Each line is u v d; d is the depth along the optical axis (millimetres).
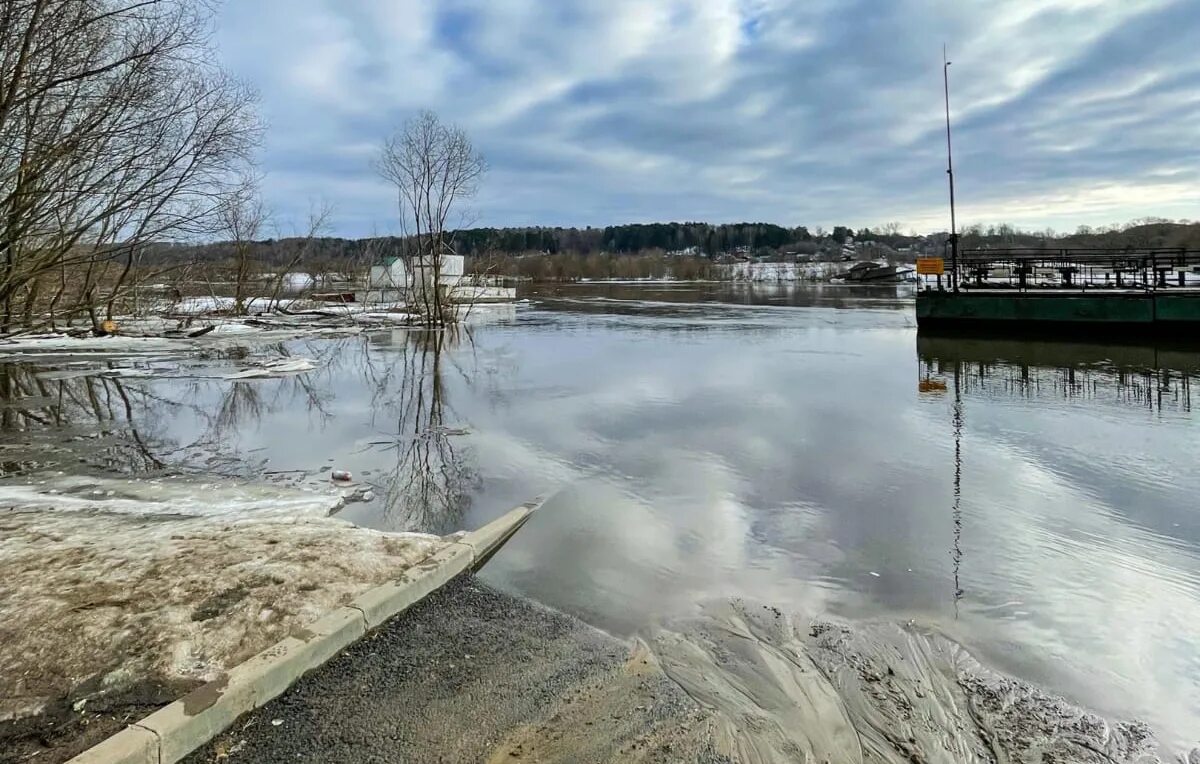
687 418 9109
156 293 27219
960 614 3781
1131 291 18875
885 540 4887
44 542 4383
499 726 2748
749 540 4902
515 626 3600
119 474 6629
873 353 16062
